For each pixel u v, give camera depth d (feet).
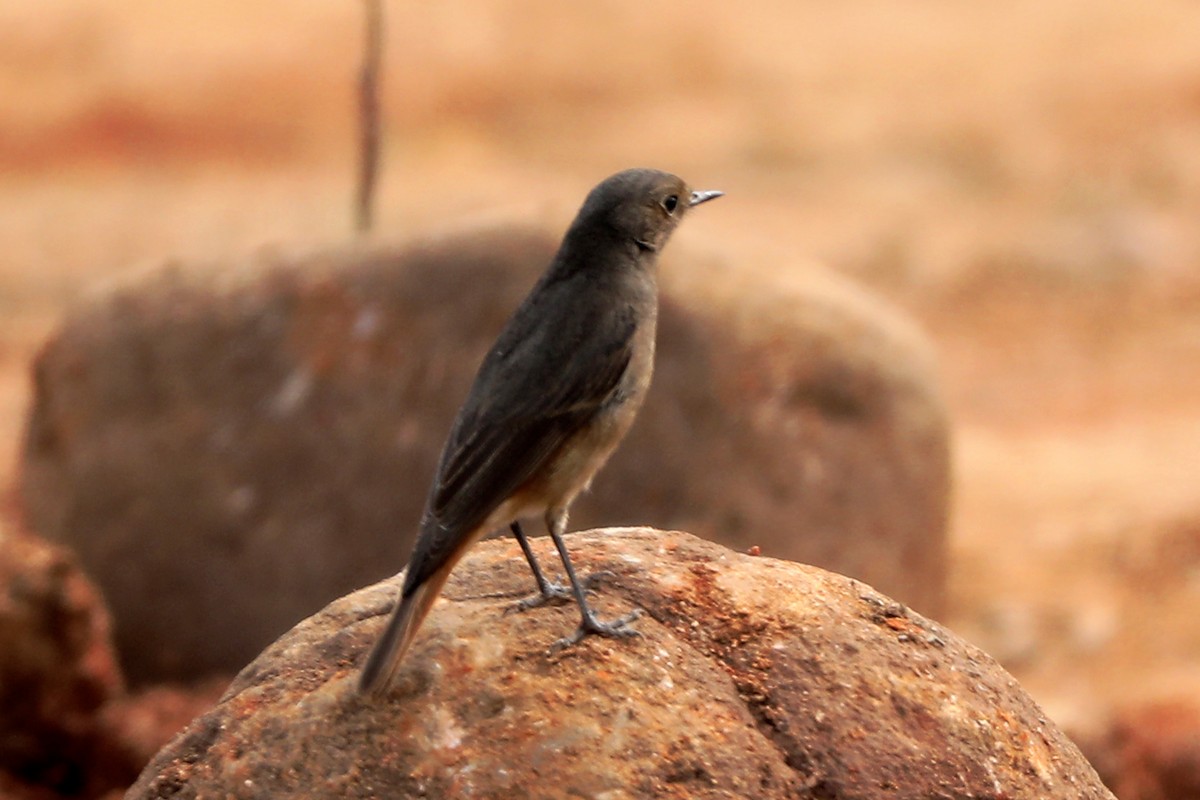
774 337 52.24
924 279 110.63
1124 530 69.97
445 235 54.29
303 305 54.70
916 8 172.24
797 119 141.49
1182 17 162.20
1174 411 87.71
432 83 147.43
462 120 141.49
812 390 52.13
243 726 23.85
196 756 23.95
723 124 141.49
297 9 160.97
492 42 156.76
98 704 47.55
